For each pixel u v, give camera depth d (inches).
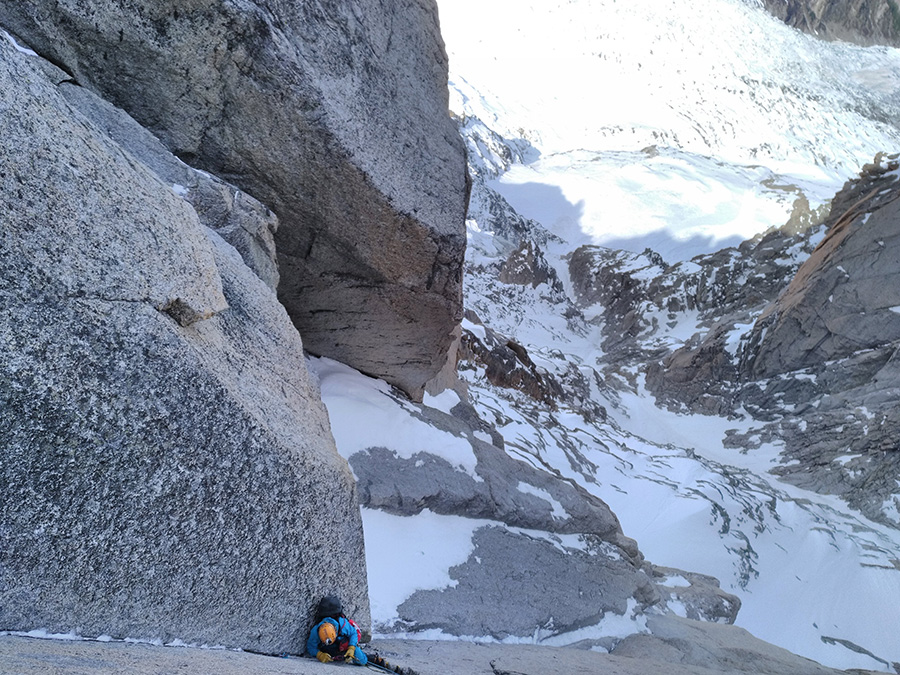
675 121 5792.3
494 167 4741.6
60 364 88.1
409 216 248.7
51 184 93.4
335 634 133.1
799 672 310.3
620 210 4121.6
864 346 1387.8
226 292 153.6
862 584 768.3
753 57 7273.6
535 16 7465.6
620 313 2385.6
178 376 106.4
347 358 317.1
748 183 4613.7
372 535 250.1
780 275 2028.8
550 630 274.4
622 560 354.3
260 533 121.9
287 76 194.7
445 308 294.8
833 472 1109.7
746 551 784.9
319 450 145.0
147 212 111.8
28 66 99.0
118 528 95.2
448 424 333.4
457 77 5816.9
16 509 82.8
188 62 180.1
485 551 283.7
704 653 303.0
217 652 105.1
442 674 153.4
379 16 236.1
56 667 60.3
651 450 1059.3
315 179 220.7
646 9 7760.8
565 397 1277.1
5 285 83.9
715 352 1646.2
